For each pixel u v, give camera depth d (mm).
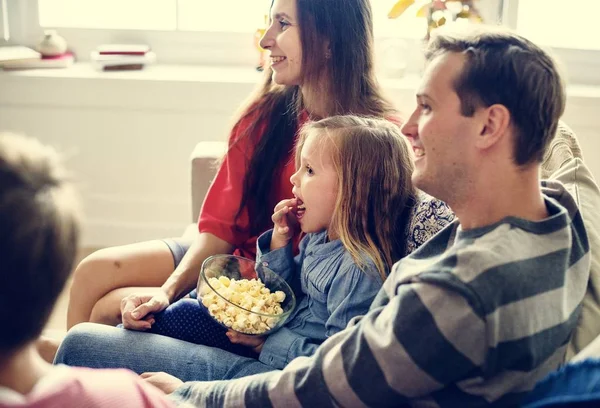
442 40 1076
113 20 3076
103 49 2949
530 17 2939
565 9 2920
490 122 1027
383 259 1473
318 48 1788
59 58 2984
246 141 1862
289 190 1845
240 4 3057
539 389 957
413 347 981
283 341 1458
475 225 1089
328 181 1518
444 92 1048
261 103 1884
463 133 1045
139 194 3023
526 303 999
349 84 1834
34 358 773
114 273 1817
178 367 1438
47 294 737
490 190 1062
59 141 2951
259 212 1854
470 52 1038
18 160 738
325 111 1861
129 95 2869
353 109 1852
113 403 783
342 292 1438
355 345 1051
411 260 1165
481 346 971
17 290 711
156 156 2967
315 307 1527
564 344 1088
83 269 1819
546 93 1022
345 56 1808
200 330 1569
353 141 1509
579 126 2777
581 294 1132
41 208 721
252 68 3068
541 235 1053
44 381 758
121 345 1468
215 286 1564
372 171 1496
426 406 1056
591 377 910
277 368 1440
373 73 1890
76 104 2895
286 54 1803
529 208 1072
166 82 2848
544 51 1053
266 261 1635
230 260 1677
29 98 2887
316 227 1566
